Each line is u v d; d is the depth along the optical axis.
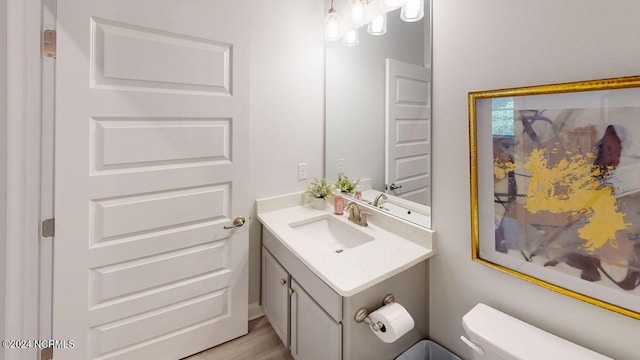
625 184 0.88
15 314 1.20
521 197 1.13
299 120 2.17
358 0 1.81
